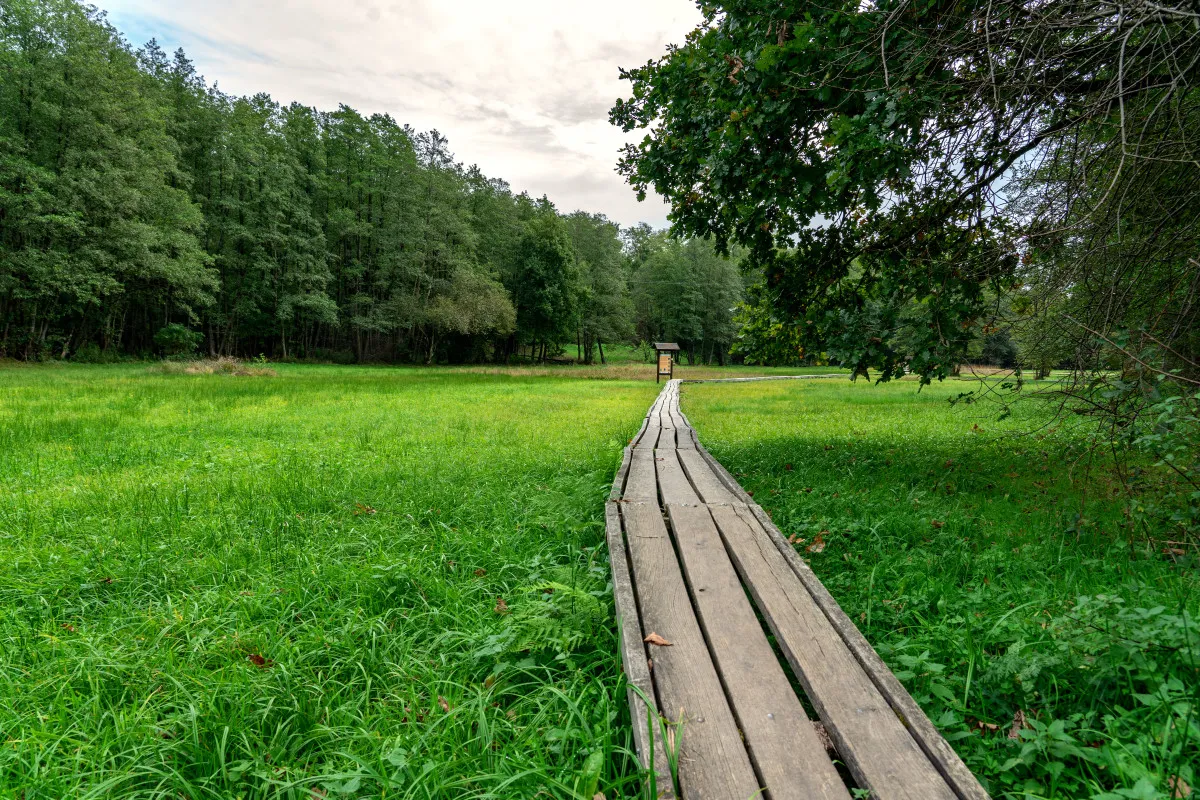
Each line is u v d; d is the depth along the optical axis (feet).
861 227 21.02
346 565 12.15
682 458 23.63
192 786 6.27
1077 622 8.09
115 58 105.09
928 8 13.19
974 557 12.57
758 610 9.79
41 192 92.07
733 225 22.03
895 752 5.75
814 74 14.60
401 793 6.10
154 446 27.02
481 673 8.41
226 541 13.69
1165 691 6.59
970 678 7.61
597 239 211.82
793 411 49.39
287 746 7.09
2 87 92.27
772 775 5.56
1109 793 5.39
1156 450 10.98
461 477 20.54
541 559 12.70
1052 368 15.84
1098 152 13.53
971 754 6.59
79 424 32.07
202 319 135.23
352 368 132.77
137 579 11.55
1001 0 12.15
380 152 157.69
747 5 16.14
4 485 19.40
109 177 96.32
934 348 17.83
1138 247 14.11
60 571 11.88
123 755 6.68
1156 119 13.38
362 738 7.00
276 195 129.80
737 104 17.34
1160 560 11.80
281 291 142.10
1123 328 13.19
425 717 7.43
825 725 6.30
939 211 18.62
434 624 9.89
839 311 20.68
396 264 158.61
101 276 97.45
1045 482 19.13
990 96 14.12
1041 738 6.28
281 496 17.54
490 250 187.93
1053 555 12.50
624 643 7.84
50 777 6.30
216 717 7.17
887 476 20.58
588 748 6.57
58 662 8.45
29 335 101.04
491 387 77.10
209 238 130.82
